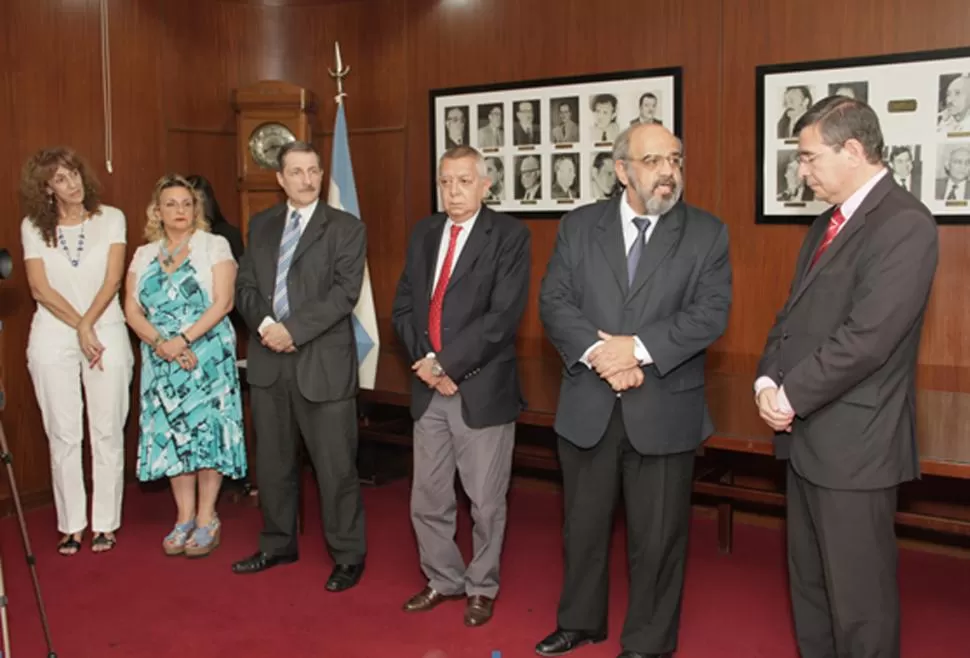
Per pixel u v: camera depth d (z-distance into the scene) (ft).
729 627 10.11
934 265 7.02
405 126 15.89
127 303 12.30
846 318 7.23
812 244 7.92
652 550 8.83
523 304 10.03
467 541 12.88
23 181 12.35
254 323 11.09
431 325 10.07
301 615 10.41
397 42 15.81
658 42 13.61
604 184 14.20
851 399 7.25
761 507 13.46
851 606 7.33
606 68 14.06
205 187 14.33
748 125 13.02
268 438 11.50
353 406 11.25
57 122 14.19
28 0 13.78
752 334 13.32
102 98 14.66
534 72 14.66
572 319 8.80
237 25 16.15
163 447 12.01
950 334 11.98
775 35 12.72
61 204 12.48
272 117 14.98
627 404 8.65
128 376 12.85
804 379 7.22
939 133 11.75
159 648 9.62
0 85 13.55
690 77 13.41
